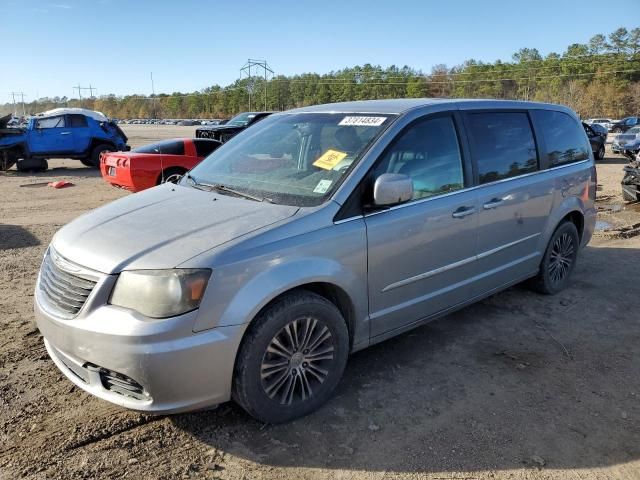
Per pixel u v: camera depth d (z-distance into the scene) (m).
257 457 2.77
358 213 3.22
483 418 3.15
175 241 2.79
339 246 3.09
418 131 3.66
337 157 3.43
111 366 2.58
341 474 2.66
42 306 2.92
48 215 9.29
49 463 2.68
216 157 4.18
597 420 3.15
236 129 16.52
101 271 2.68
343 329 3.19
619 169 17.45
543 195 4.69
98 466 2.67
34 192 12.23
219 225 2.94
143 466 2.69
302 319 2.98
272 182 3.48
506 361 3.86
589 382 3.59
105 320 2.58
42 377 3.52
